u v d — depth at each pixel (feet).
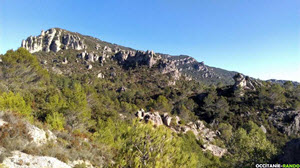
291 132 167.63
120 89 299.99
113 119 93.50
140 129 20.94
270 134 164.04
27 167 25.43
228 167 32.89
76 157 37.93
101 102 132.57
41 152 31.86
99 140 56.80
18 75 94.79
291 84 257.75
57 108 65.36
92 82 321.52
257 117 189.98
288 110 189.16
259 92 222.28
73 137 49.65
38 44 491.72
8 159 25.12
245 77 272.31
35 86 99.40
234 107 211.20
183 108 179.73
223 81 653.30
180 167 18.79
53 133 45.57
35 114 58.80
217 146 123.54
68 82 217.77
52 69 354.74
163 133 21.17
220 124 164.96
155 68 458.09
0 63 92.94
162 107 172.35
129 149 19.89
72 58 476.54
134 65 485.56
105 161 44.39
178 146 21.21
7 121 33.78
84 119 66.74
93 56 505.66
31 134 35.01
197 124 158.61
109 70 456.86
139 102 224.53
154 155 18.79
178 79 422.41
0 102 46.16
